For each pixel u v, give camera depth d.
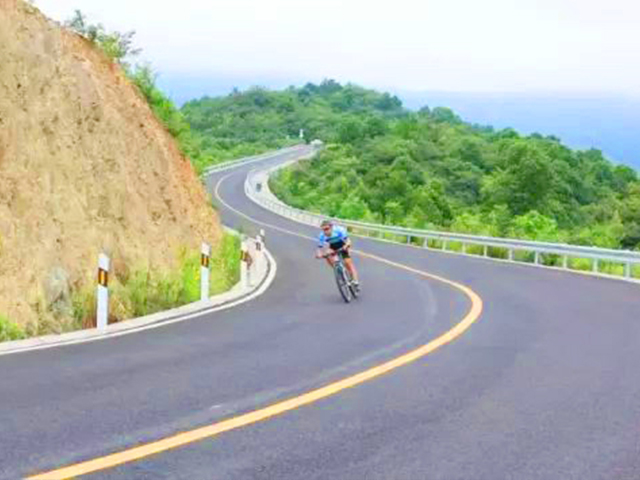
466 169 135.50
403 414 7.52
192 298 16.91
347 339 12.06
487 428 7.07
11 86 15.62
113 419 7.13
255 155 136.62
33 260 13.52
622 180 153.75
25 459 5.94
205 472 5.73
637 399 8.29
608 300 18.00
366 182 108.69
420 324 13.81
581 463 6.12
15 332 12.02
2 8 16.62
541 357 10.69
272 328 13.19
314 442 6.55
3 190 14.00
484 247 33.38
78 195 16.03
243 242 19.45
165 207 20.70
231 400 7.95
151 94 27.59
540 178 110.06
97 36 25.05
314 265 27.05
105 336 12.12
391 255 32.38
